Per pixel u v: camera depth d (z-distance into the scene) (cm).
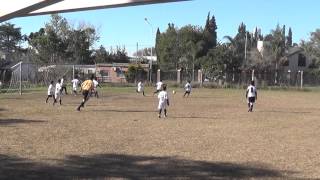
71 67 6431
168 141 1614
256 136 1800
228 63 7581
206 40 8925
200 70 7425
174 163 1231
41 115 2477
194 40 8781
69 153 1351
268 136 1808
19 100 3619
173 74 7800
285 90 6756
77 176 1063
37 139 1606
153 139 1655
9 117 2356
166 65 8512
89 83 2811
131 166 1184
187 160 1276
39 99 3747
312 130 2028
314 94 5672
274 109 3234
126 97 4191
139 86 4894
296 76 7862
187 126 2083
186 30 8775
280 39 8419
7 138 1622
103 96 4309
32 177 1048
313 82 7856
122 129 1927
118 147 1470
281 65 8312
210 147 1504
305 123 2325
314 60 8888
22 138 1625
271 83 7794
